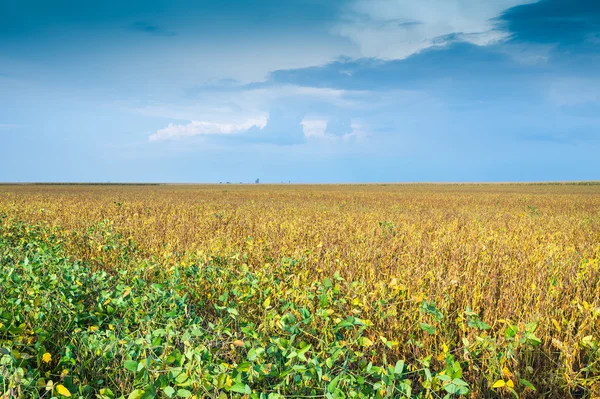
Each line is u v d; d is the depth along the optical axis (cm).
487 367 355
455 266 650
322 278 612
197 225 1184
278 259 678
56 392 294
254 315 477
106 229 1014
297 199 2967
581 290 555
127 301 470
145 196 3228
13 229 1026
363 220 1330
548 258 713
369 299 492
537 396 344
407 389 268
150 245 858
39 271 562
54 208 1622
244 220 1284
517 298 525
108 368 329
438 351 399
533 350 382
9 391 263
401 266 665
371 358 390
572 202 2695
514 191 5356
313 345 409
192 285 557
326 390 275
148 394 259
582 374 369
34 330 375
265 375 300
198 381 275
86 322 441
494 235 995
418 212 1781
